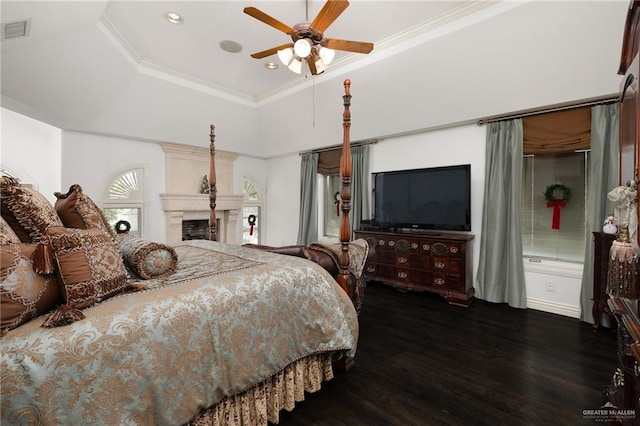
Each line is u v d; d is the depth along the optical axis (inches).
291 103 189.5
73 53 117.5
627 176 67.6
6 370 33.6
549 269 133.2
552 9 95.3
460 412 68.8
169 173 209.3
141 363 42.8
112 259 54.3
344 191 90.9
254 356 58.5
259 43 129.6
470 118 145.7
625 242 60.9
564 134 125.8
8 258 38.8
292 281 68.9
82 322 40.7
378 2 104.3
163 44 131.4
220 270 69.4
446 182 156.6
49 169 189.3
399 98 153.3
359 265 99.9
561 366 88.2
